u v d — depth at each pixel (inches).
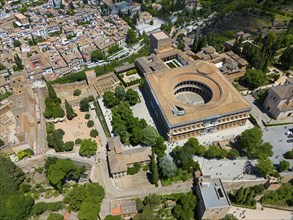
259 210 4793.3
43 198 5064.0
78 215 4335.6
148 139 5605.3
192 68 7175.2
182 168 5231.3
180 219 4584.2
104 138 6190.9
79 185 5211.6
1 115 6653.5
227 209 4293.8
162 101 6102.4
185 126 5713.6
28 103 6363.2
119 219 4372.5
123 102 6702.8
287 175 5034.5
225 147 5718.5
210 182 4603.8
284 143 5748.0
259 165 4985.2
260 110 6545.3
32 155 5546.3
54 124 6663.4
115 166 5118.1
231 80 7450.8
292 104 6107.3
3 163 4987.7
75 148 5910.4
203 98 7062.0
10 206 4315.9
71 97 7480.3
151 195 4717.0
